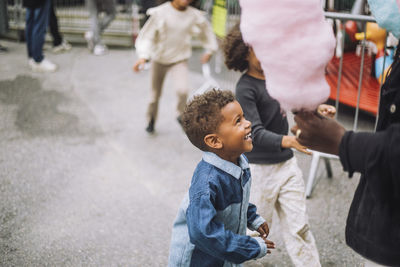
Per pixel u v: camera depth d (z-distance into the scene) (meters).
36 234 2.96
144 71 6.82
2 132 4.50
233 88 5.16
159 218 3.19
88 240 2.91
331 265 2.69
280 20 0.84
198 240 1.60
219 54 6.67
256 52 0.89
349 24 5.35
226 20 4.41
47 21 6.39
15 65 6.73
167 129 4.79
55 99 5.48
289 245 2.36
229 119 1.69
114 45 8.34
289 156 2.35
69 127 4.73
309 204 3.37
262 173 2.33
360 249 1.39
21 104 5.24
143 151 4.27
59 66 6.85
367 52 5.43
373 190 1.22
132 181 3.71
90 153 4.18
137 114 5.17
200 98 1.74
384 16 1.15
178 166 3.99
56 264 2.67
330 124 1.22
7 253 2.75
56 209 3.26
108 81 6.29
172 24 4.21
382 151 1.15
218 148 1.72
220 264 1.78
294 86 0.89
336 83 5.00
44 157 4.05
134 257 2.76
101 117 5.04
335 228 3.06
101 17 8.41
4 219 3.11
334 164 4.01
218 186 1.67
